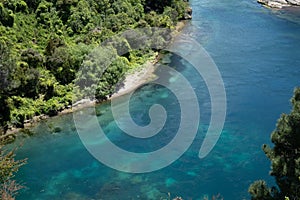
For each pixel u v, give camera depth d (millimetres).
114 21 73938
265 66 68312
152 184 41719
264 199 24891
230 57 72250
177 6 89188
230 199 39250
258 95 58969
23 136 50844
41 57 58906
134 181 42219
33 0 69750
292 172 23938
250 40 79875
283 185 24453
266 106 55812
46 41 66625
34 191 41000
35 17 69125
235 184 41250
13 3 66375
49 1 71875
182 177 42531
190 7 96438
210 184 41375
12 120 52156
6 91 52750
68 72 59438
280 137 25016
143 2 84125
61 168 44656
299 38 80500
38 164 45406
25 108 53875
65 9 71500
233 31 84688
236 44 77938
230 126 51312
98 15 74562
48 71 58938
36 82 55594
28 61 58062
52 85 56812
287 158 24750
